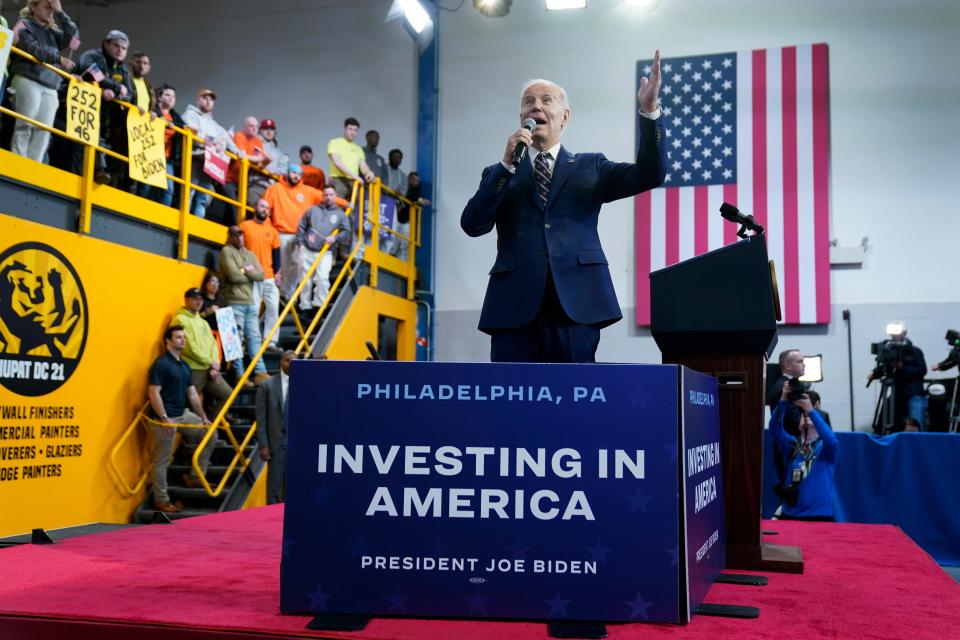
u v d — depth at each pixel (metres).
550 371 1.96
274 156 10.93
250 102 13.82
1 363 6.27
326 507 1.93
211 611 1.94
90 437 7.10
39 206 6.74
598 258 2.68
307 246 9.90
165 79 14.10
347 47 13.62
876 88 11.75
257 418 7.58
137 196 7.83
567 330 2.65
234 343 8.17
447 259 12.98
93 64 7.23
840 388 11.36
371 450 1.95
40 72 6.64
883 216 11.53
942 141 11.51
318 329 10.03
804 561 2.97
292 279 9.98
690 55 12.30
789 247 11.59
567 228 2.68
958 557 6.70
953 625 1.92
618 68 12.61
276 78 13.78
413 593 1.91
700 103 12.12
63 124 7.17
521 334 2.70
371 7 13.62
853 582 2.51
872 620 1.97
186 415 7.75
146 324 7.84
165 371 7.57
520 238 2.69
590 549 1.92
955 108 11.52
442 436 1.95
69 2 14.41
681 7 12.48
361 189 10.87
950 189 11.41
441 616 1.90
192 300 8.09
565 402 1.96
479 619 1.90
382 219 11.95
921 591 2.35
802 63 11.89
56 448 6.74
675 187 12.04
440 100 13.24
